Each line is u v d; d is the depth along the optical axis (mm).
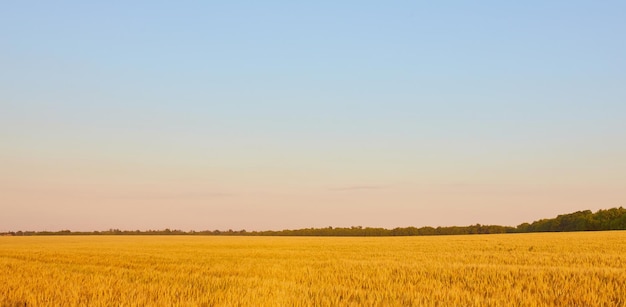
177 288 15258
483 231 140375
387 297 13523
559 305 12680
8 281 17016
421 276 19172
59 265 25953
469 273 19750
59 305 12375
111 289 14750
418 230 141375
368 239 78250
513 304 12555
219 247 50594
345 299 13164
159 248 48938
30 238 107875
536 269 21156
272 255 35250
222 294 13906
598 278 17688
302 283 17359
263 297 13453
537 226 136250
